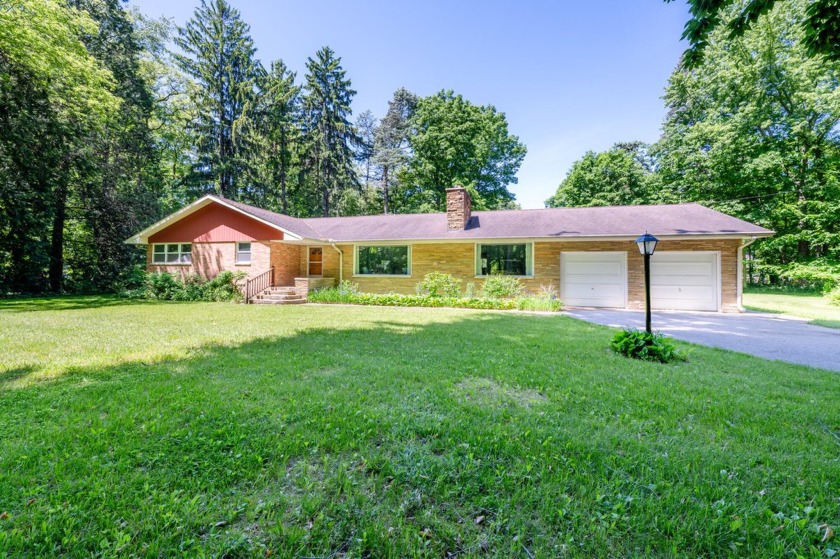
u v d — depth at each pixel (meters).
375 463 2.38
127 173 19.45
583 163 31.22
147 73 22.23
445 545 1.72
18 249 16.33
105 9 18.48
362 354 5.47
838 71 17.59
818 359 5.66
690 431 2.95
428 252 15.12
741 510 1.95
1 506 1.91
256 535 1.77
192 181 25.06
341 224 17.95
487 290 13.37
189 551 1.65
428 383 4.10
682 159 22.95
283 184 29.55
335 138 29.50
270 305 13.34
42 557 1.60
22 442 2.59
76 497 1.99
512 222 14.95
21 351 5.58
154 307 12.31
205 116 25.06
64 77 14.12
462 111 29.53
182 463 2.36
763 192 20.42
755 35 19.44
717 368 4.93
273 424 2.95
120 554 1.63
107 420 3.00
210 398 3.52
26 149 13.12
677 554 1.66
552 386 4.02
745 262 21.77
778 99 19.88
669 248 12.57
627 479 2.22
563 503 1.99
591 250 13.28
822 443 2.75
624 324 9.05
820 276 17.25
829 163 18.75
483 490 2.12
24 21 12.41
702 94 23.27
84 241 20.41
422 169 29.27
